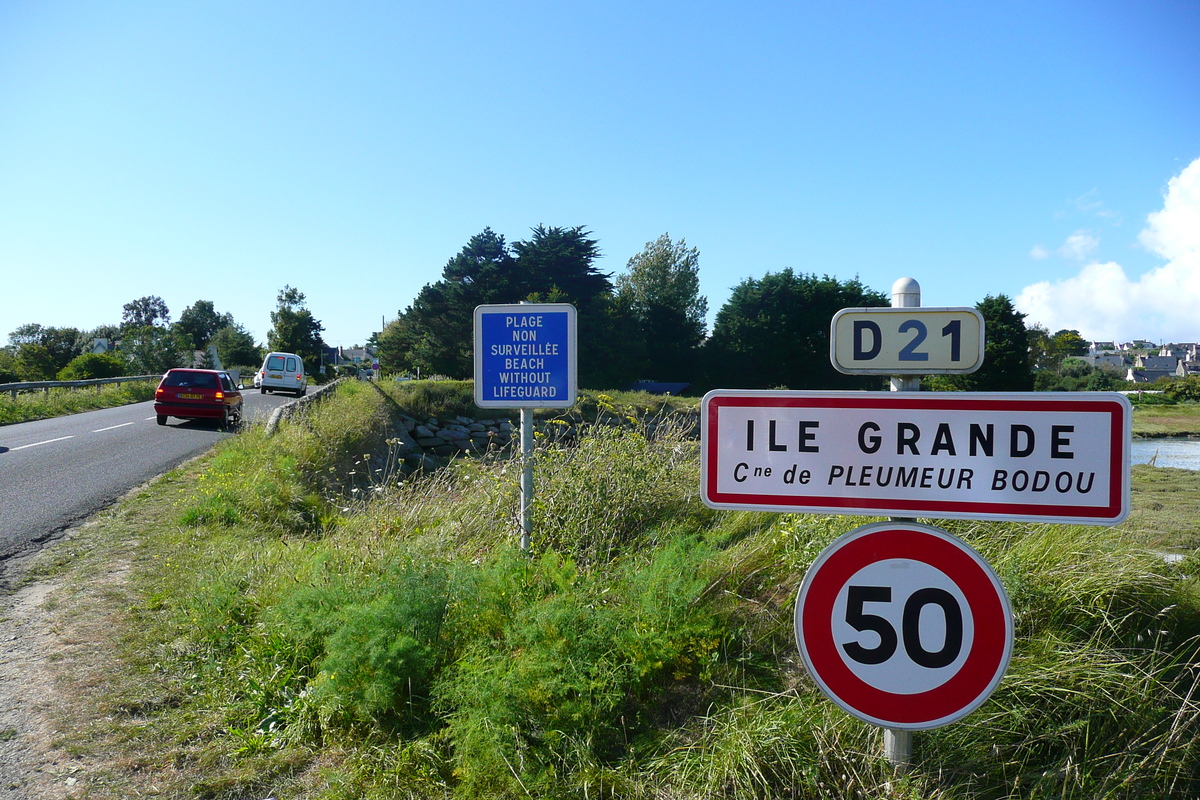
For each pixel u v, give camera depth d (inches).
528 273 2213.3
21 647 177.5
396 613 141.1
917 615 86.5
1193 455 676.1
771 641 135.5
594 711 121.2
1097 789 97.7
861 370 87.7
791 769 104.0
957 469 83.5
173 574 229.1
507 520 214.1
